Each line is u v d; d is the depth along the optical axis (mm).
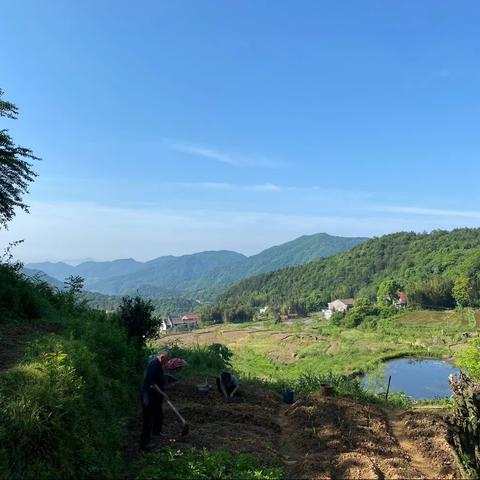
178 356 15617
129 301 14227
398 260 179500
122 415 9008
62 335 11055
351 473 6961
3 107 15461
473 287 103062
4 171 15508
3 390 6770
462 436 7191
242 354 76875
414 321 94375
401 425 10375
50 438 6188
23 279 15266
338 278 187250
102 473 6465
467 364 22188
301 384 14438
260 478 6355
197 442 7777
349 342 78875
